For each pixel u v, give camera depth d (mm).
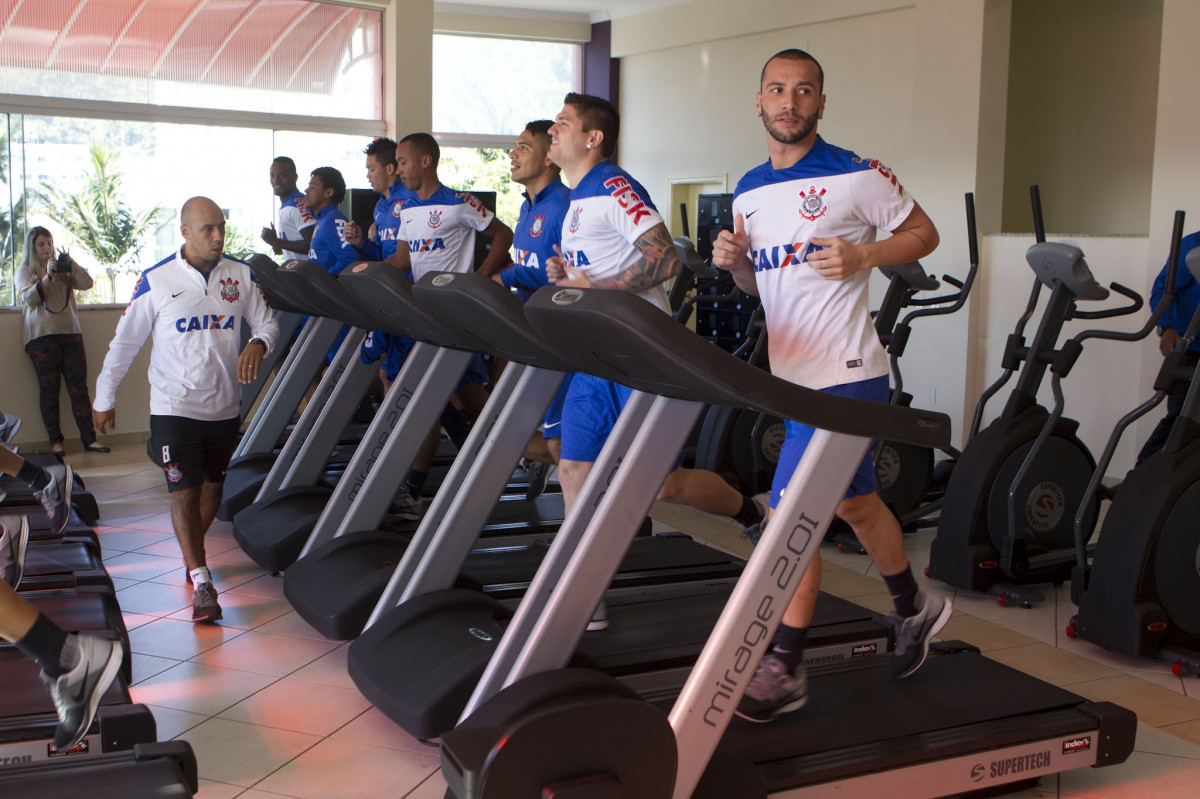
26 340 6426
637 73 9992
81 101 6777
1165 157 5430
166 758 1960
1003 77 6734
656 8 9547
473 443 3154
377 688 2594
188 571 3924
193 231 3506
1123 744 2500
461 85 9734
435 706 2438
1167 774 2607
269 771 2564
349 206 7113
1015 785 2525
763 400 1870
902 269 4098
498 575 3607
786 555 2010
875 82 7777
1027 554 3924
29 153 6637
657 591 3490
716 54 9117
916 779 2268
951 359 6883
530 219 3631
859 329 2449
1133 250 5785
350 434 6348
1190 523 3244
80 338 6570
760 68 8711
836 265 2260
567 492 3098
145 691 3037
